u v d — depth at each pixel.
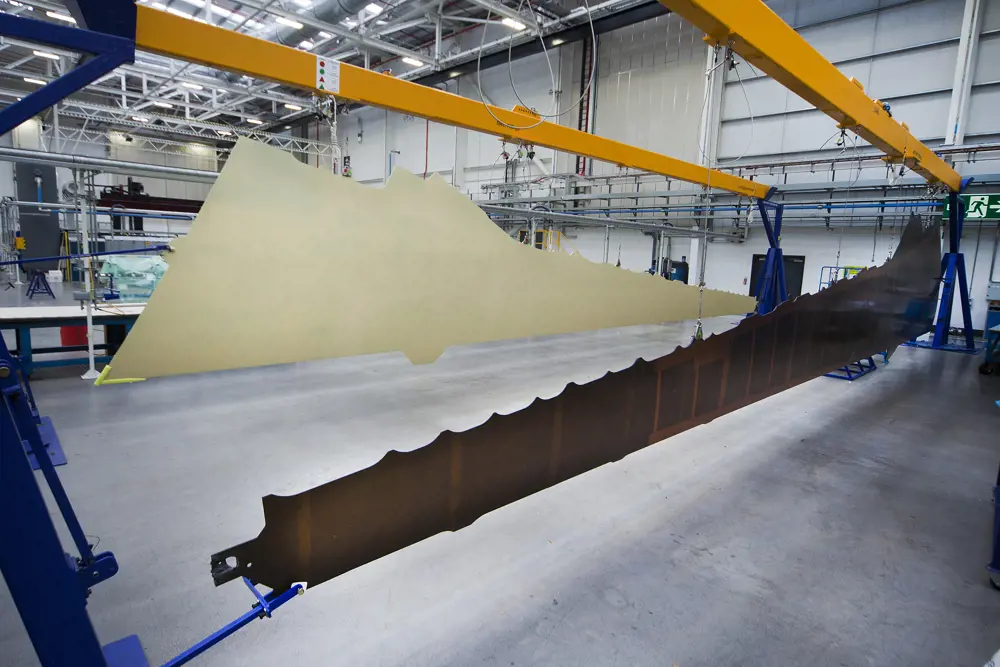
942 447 2.86
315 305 3.58
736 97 8.43
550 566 1.70
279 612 1.44
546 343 5.66
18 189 7.31
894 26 7.00
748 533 1.94
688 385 1.81
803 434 3.04
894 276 3.30
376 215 3.77
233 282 3.27
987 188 6.53
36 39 1.01
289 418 2.98
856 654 1.35
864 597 1.58
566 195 10.14
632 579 1.64
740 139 8.46
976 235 6.84
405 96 2.94
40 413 2.91
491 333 4.61
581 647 1.35
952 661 1.34
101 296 4.07
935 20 6.69
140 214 5.85
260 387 3.60
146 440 2.59
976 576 1.70
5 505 0.80
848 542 1.89
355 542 1.07
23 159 2.80
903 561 1.78
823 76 2.69
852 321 2.84
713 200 9.04
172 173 3.23
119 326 4.25
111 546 1.71
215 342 3.26
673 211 9.29
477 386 3.77
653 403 1.69
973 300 6.93
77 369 3.92
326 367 4.26
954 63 6.62
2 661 1.25
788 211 8.24
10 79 10.95
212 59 2.26
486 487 1.29
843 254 7.84
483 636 1.38
